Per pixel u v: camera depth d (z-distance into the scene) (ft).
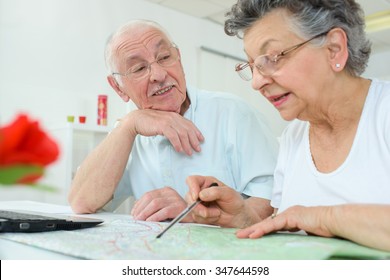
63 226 2.29
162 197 3.19
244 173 4.00
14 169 0.95
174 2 11.25
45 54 8.38
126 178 4.52
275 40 2.24
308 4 2.19
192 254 1.57
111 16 9.80
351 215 1.79
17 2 7.99
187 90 4.35
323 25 2.21
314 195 2.74
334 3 2.23
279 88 2.38
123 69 3.97
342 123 2.60
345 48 2.31
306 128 2.97
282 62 2.28
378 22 13.47
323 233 1.95
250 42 2.34
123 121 4.07
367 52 2.49
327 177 2.65
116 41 3.97
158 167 4.29
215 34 12.87
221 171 4.16
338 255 1.58
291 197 2.89
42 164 0.98
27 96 7.99
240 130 4.18
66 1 8.83
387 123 2.40
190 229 2.36
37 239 1.93
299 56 2.25
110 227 2.48
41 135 0.98
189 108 4.29
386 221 1.66
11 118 0.99
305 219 2.01
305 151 2.88
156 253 1.59
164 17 11.42
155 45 3.88
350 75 2.49
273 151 4.15
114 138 3.93
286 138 3.21
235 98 4.54
